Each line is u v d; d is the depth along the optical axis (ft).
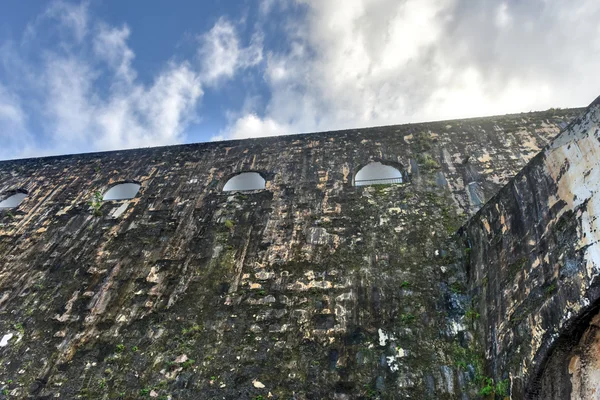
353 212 26.89
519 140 29.86
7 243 30.99
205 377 19.19
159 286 24.67
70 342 22.34
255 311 21.88
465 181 27.37
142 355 20.85
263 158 34.22
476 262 20.94
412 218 25.59
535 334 14.97
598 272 12.93
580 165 14.88
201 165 35.35
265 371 18.94
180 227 28.94
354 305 21.20
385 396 17.28
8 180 39.24
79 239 29.89
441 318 19.88
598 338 13.85
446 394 17.01
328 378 18.21
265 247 25.71
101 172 37.47
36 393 20.08
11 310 25.18
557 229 15.49
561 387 14.61
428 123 34.09
